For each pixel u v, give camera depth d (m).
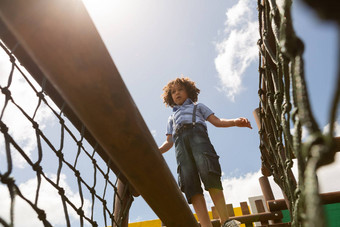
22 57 0.92
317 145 0.29
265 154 2.26
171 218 1.34
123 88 0.66
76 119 1.22
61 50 0.50
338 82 0.23
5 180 0.67
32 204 0.74
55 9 0.47
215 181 1.98
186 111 2.52
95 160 1.31
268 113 1.57
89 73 0.55
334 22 0.20
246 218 2.91
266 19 0.96
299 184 0.51
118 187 1.89
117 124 0.68
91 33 0.54
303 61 0.37
